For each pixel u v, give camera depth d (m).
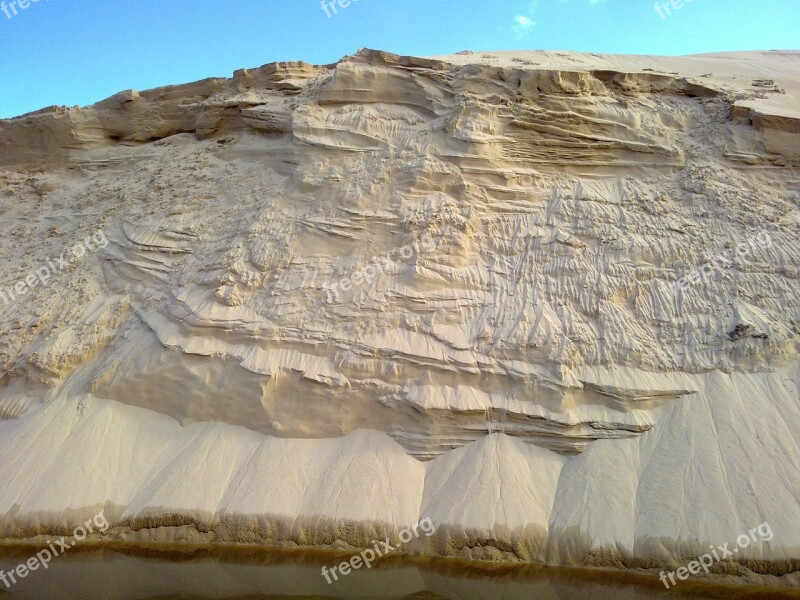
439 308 15.16
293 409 14.29
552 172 18.42
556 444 13.05
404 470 13.20
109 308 17.34
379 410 14.04
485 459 12.90
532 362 13.98
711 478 11.56
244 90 24.22
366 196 17.59
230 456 13.84
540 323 14.45
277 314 15.49
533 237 16.55
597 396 13.43
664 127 19.06
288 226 17.48
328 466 13.41
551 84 19.12
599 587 10.88
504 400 13.62
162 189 21.12
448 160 18.16
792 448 11.70
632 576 10.82
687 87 20.48
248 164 21.44
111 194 22.25
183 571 12.13
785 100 19.83
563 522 11.71
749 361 13.42
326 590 11.62
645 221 16.53
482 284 15.70
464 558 11.66
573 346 13.98
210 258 17.48
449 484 12.73
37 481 13.48
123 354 15.77
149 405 15.05
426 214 16.77
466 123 18.61
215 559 12.23
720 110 19.30
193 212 19.72
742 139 18.16
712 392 13.09
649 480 11.95
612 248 15.91
